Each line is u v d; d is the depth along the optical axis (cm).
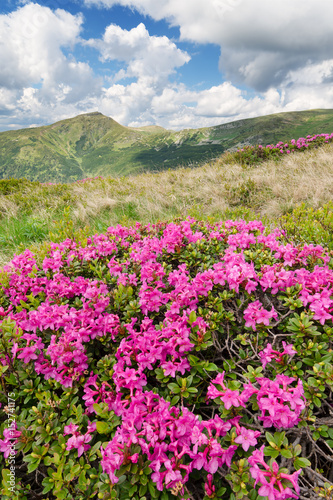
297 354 178
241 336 185
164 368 169
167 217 652
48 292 266
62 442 147
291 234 372
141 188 884
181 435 132
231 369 183
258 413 154
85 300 249
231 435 134
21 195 883
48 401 164
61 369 184
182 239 324
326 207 467
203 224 404
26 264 309
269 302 217
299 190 679
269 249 291
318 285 203
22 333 207
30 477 165
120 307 229
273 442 127
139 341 176
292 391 135
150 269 246
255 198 707
